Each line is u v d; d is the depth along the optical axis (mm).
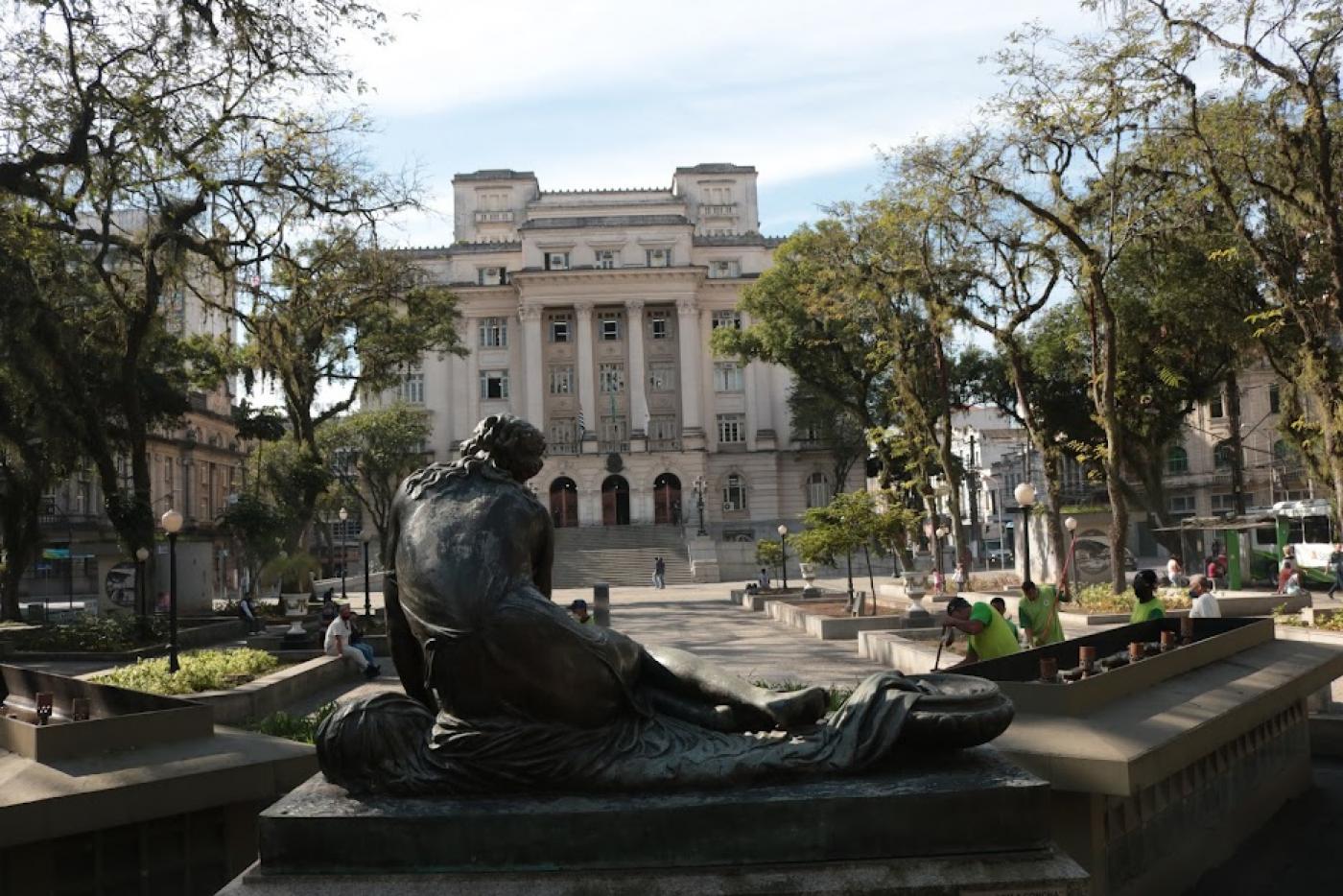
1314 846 6223
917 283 27734
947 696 3486
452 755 3367
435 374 64000
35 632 22547
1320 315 19312
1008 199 22688
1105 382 22203
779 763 3334
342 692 13945
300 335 32812
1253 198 20719
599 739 3414
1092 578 26297
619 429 63500
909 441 32375
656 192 71188
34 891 4480
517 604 3365
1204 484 56531
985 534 63000
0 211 20516
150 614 23344
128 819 4645
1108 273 27297
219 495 62344
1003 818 3195
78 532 49094
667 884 3068
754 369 64688
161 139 19969
